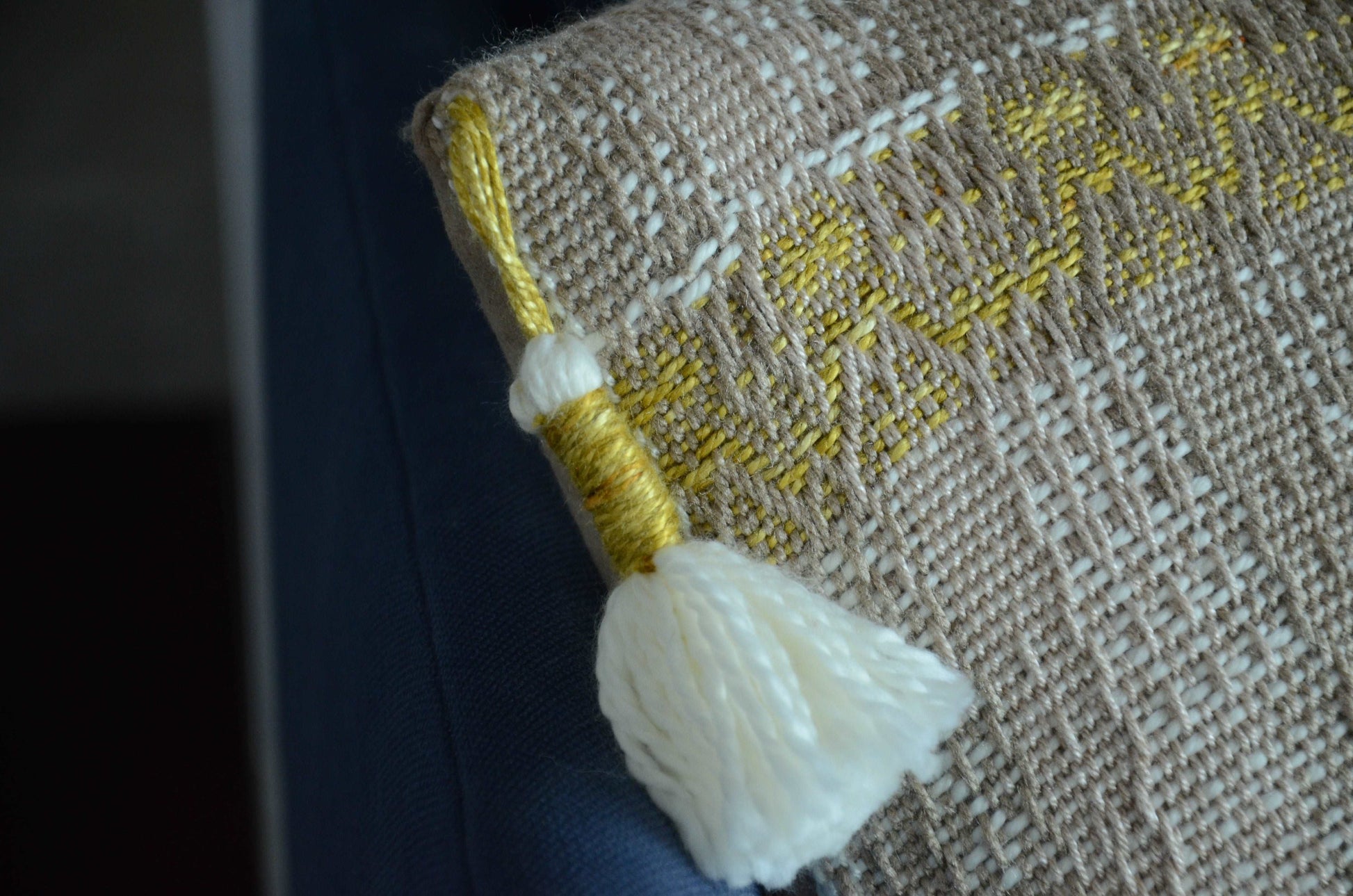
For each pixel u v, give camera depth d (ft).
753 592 0.92
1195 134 0.99
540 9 1.29
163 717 1.84
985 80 1.00
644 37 1.01
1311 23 1.01
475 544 1.07
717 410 0.97
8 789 1.78
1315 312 0.98
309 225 1.33
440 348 1.16
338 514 1.20
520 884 0.94
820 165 0.99
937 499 0.96
